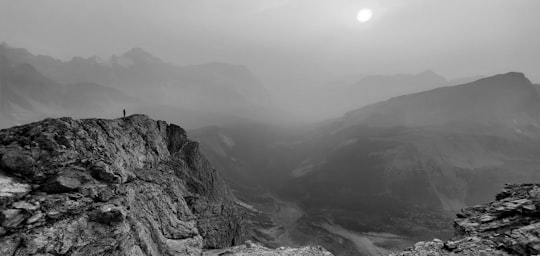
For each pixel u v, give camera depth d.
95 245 19.69
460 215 28.17
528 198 25.73
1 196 17.94
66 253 18.31
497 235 21.02
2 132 22.94
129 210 24.84
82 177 22.91
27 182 20.39
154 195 32.91
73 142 25.27
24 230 17.59
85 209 21.06
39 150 22.31
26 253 16.83
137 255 22.81
